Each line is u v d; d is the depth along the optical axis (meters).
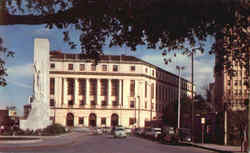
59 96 115.62
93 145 33.56
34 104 53.91
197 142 42.50
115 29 7.23
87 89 117.12
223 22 5.92
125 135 54.47
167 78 138.00
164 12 5.60
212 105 53.25
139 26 6.46
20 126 52.97
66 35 7.91
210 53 7.61
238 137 37.34
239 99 38.81
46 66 55.00
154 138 49.88
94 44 7.71
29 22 6.08
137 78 117.88
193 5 5.44
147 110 120.50
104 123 116.56
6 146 29.39
